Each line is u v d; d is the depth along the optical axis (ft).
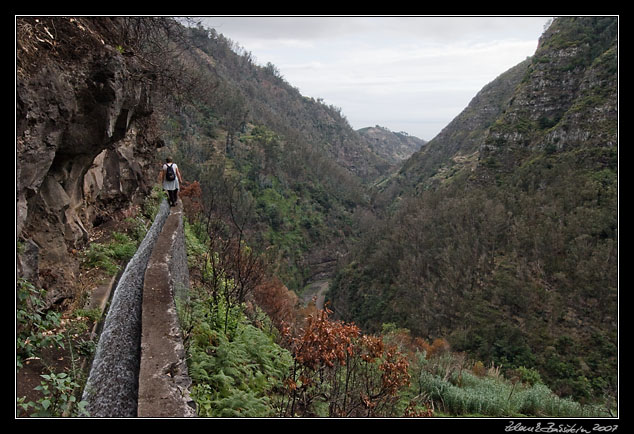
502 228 178.91
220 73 420.77
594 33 266.77
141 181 37.78
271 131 353.72
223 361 14.51
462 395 29.04
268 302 36.88
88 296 18.01
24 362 12.10
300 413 14.83
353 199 356.59
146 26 27.43
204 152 244.83
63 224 19.39
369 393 16.43
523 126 259.39
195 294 21.40
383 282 193.47
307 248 260.21
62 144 17.49
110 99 18.15
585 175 187.32
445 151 476.13
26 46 13.73
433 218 207.92
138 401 8.98
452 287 160.45
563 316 134.62
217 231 43.68
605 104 206.59
